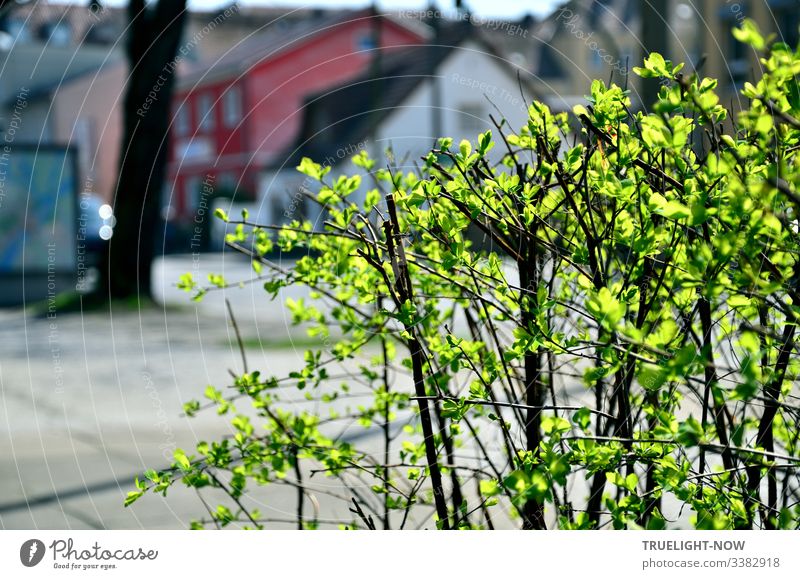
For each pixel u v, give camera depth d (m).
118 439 6.41
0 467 5.72
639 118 2.17
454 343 2.34
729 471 2.14
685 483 2.39
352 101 33.06
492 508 3.75
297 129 38.38
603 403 2.75
